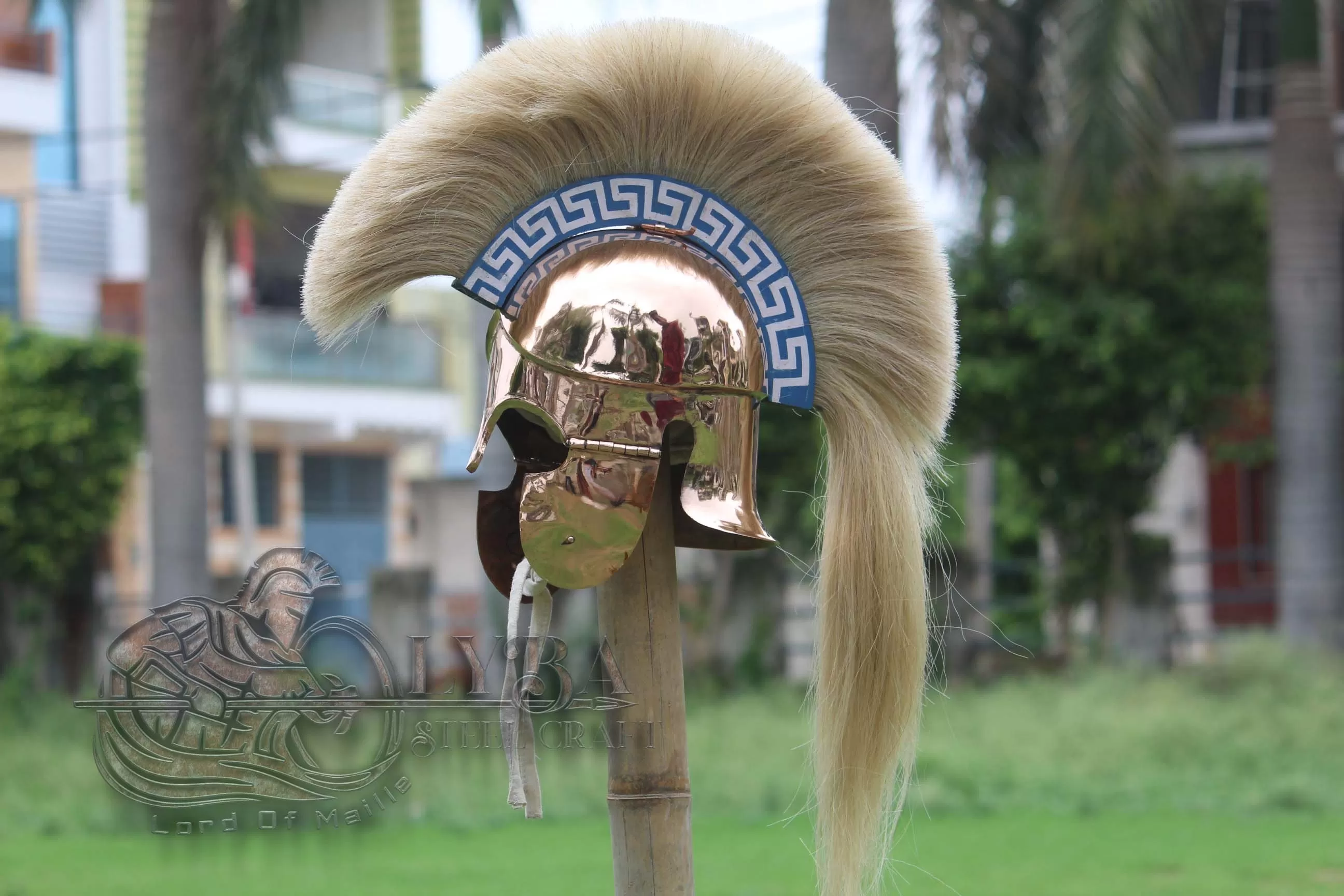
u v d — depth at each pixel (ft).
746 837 31.09
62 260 83.15
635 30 8.86
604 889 25.20
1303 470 48.80
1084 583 54.80
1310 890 24.36
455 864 27.71
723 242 8.68
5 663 59.88
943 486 9.92
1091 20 42.22
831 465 8.94
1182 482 69.51
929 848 28.78
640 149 8.79
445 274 8.84
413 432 92.07
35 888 25.72
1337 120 59.57
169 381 47.26
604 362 8.11
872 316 8.86
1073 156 42.91
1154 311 51.21
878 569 8.76
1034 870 26.45
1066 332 50.72
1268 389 59.57
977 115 52.85
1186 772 38.19
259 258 85.15
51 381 64.08
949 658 52.95
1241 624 68.23
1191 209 51.44
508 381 8.36
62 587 63.62
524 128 8.72
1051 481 56.34
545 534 8.14
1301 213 48.73
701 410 8.23
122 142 82.99
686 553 59.98
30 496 62.75
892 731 8.74
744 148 8.79
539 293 8.34
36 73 79.20
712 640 53.52
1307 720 42.01
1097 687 46.06
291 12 43.19
